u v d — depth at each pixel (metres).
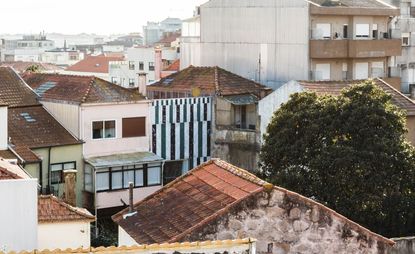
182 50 70.56
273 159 39.41
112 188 50.16
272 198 22.67
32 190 21.66
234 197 23.08
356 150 37.25
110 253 18.27
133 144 52.84
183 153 56.28
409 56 73.88
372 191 36.81
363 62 65.69
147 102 53.34
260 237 22.59
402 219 37.09
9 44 197.12
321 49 61.75
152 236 22.91
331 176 36.97
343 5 64.50
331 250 23.17
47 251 18.25
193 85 60.12
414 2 80.44
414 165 37.44
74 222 31.25
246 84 60.06
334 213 23.19
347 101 38.53
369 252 23.53
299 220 22.91
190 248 18.80
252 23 64.81
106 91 52.62
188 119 56.41
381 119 37.78
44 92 53.62
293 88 52.41
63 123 51.66
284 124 39.75
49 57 159.62
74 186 40.94
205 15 68.06
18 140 48.53
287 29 62.69
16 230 21.55
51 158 49.19
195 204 23.83
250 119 58.00
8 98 51.94
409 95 69.69
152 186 51.47
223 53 66.94
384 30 67.81
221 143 56.78
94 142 51.16
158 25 195.88
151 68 105.25
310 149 38.34
